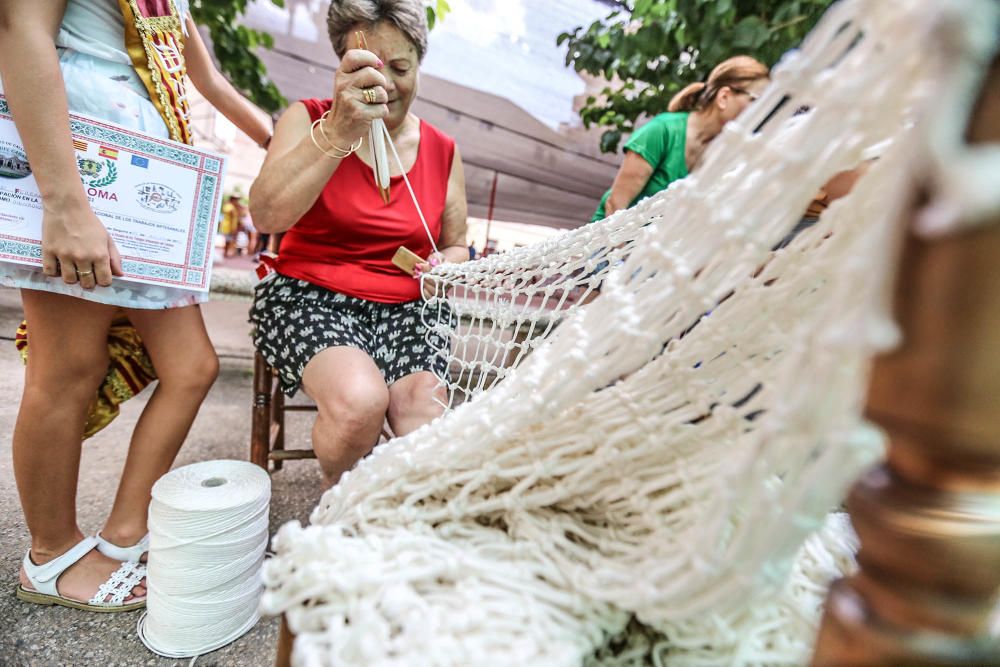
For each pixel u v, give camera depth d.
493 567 0.32
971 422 0.15
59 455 0.87
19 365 1.92
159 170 0.82
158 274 0.85
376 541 0.34
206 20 1.84
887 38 0.19
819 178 0.24
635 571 0.30
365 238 1.09
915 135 0.16
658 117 1.45
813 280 0.29
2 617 0.88
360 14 0.97
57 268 0.75
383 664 0.26
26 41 0.67
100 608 0.91
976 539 0.16
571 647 0.28
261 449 1.21
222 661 0.85
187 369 0.97
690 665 0.32
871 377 0.18
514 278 0.72
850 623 0.19
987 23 0.14
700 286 0.26
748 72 1.33
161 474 1.00
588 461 0.34
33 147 0.69
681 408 0.34
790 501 0.21
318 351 0.95
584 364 0.30
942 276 0.15
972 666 0.17
